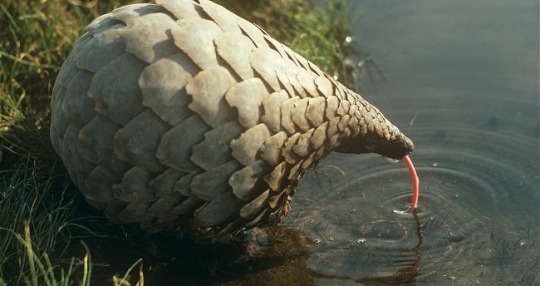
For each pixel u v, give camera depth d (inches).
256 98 59.2
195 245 65.6
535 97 78.8
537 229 67.0
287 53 62.0
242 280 63.8
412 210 68.9
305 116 61.0
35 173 66.6
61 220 64.6
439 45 85.9
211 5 60.6
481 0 91.9
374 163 73.6
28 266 61.3
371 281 63.6
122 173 59.5
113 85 58.4
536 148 73.8
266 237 67.0
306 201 70.2
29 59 73.9
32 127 69.3
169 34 58.7
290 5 86.7
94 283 62.5
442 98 79.5
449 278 63.6
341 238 67.0
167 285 63.3
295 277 64.0
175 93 58.1
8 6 75.3
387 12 90.7
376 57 85.0
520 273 63.7
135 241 65.1
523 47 84.7
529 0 91.1
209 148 58.8
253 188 60.5
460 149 74.3
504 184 70.9
